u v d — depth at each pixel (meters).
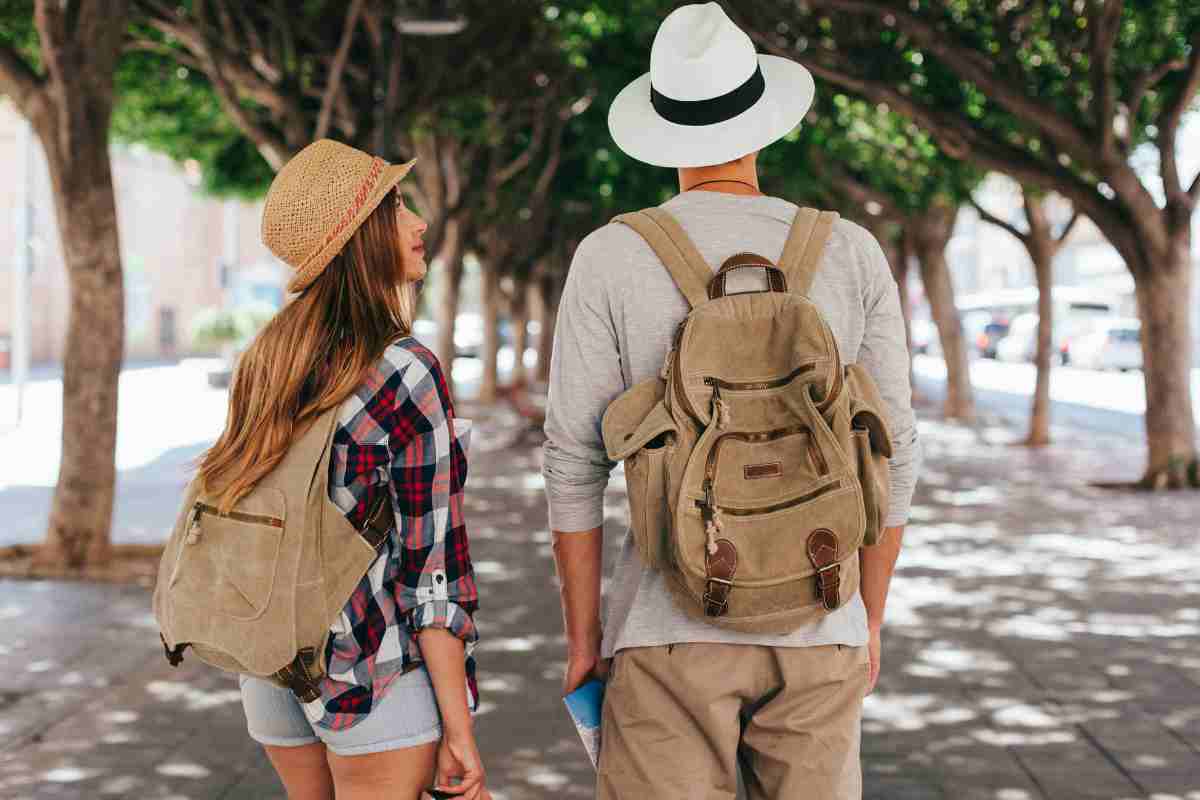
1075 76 13.74
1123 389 37.03
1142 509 12.59
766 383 2.01
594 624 2.20
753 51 2.24
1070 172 13.88
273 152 12.83
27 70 8.57
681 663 2.05
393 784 2.14
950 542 10.59
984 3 13.29
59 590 8.32
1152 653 6.64
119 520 11.80
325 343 2.12
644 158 2.23
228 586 2.07
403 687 2.12
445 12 11.84
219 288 61.09
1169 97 13.48
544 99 17.88
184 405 27.72
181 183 57.91
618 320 2.12
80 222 8.59
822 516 1.95
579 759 4.92
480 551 10.23
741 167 2.26
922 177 21.16
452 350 23.81
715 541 1.94
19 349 22.06
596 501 2.19
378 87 12.66
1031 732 5.23
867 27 13.77
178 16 12.12
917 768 4.77
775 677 2.07
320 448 2.07
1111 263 64.31
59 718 5.42
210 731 5.23
